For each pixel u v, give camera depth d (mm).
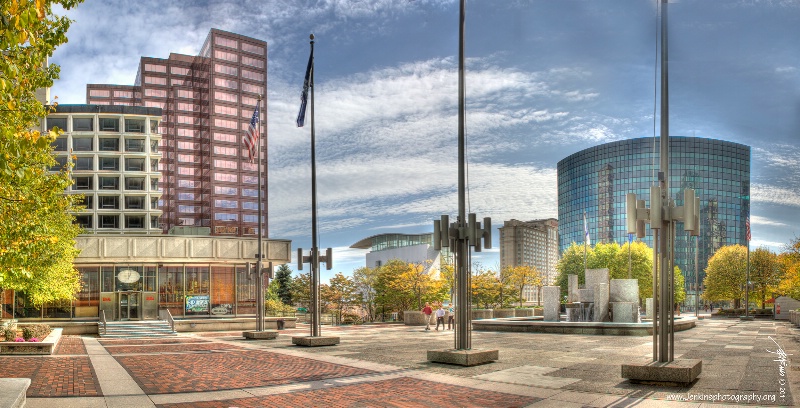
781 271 68438
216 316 46125
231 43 152625
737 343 24328
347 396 12078
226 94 150625
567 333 31641
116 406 11172
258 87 155875
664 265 13250
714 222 166500
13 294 41594
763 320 62188
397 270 68250
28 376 15469
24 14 8250
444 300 66500
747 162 175250
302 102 29297
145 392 12781
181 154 147000
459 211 17688
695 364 13016
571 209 187500
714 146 169250
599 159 175250
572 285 42469
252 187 151750
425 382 13766
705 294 94312
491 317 50656
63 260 32625
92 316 43188
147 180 99625
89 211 96562
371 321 67688
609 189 171125
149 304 44531
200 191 147250
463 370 15742
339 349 23078
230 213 147250
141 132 99750
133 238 44125
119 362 19141
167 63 150875
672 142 167250
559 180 198375
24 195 14742
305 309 87250
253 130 33219
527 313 54062
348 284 68000
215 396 12227
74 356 21500
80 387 13531
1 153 9273
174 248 45031
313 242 26531
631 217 13359
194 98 150625
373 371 15844
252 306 47906
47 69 13609
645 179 165625
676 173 166750
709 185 167750
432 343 25656
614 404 10742
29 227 14070
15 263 13586
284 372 16000
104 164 98188
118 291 43938
